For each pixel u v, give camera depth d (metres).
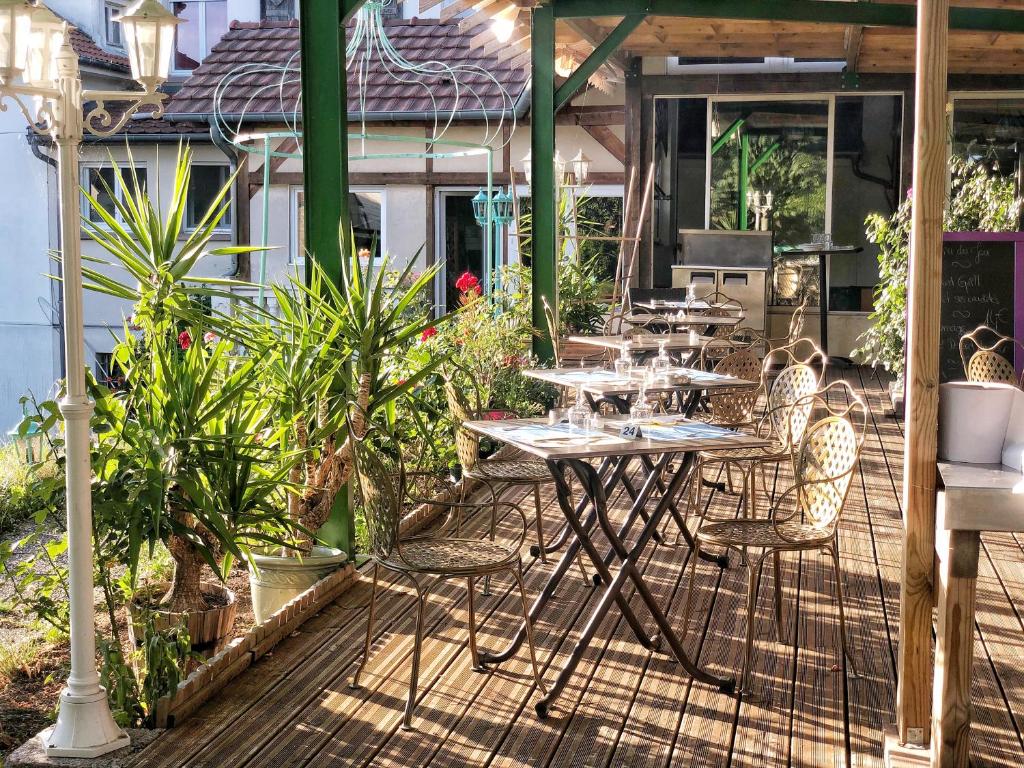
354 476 5.58
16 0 3.18
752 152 13.48
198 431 4.56
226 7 19.61
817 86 13.19
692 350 8.00
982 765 3.48
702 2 9.39
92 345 17.27
